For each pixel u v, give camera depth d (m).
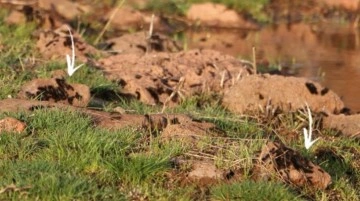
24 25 24.05
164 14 31.72
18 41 21.58
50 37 21.50
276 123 16.62
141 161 12.48
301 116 17.00
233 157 13.11
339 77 23.36
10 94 16.11
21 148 12.84
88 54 21.31
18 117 13.77
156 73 19.50
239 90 17.67
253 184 12.12
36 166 11.97
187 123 14.63
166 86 18.31
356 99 20.94
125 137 13.42
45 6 28.84
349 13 34.03
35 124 13.62
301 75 23.48
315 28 32.12
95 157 12.60
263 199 11.93
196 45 28.27
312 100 17.91
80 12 29.61
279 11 33.53
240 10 32.38
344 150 15.01
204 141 13.66
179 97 17.94
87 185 11.70
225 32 30.98
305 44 28.80
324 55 26.75
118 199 11.69
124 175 12.41
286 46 28.34
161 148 13.36
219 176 12.64
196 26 31.28
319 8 34.16
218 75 19.80
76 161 12.51
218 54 21.64
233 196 11.98
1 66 18.02
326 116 17.30
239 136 14.67
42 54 20.62
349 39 30.05
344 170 14.02
